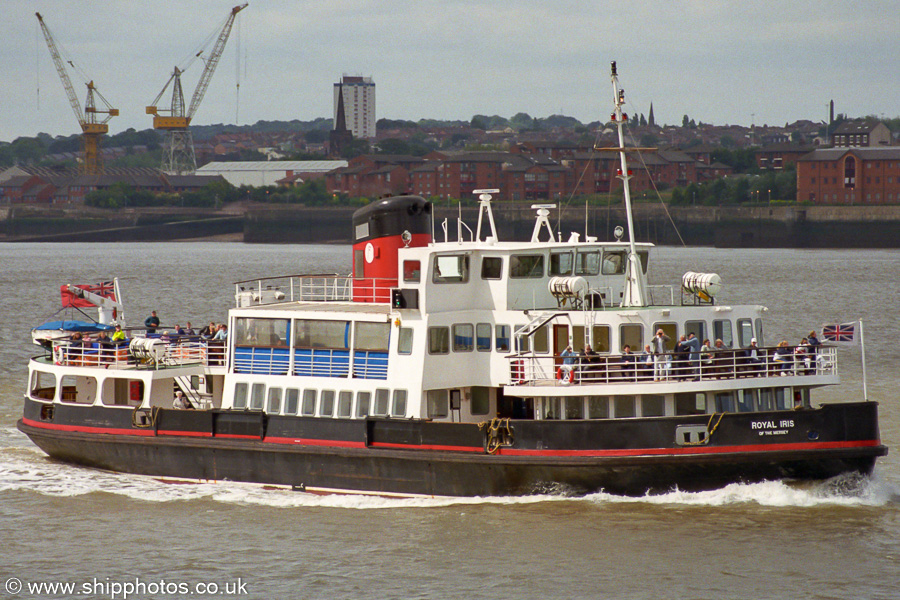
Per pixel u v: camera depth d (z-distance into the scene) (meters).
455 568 100.06
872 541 104.25
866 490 114.44
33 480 130.00
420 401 117.38
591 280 125.38
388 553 103.81
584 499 114.38
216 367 132.25
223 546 106.81
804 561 100.12
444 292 119.19
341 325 122.00
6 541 109.31
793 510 111.81
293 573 99.94
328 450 119.50
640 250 127.44
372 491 119.81
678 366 113.75
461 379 119.75
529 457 112.69
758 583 95.94
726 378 113.88
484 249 119.50
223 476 126.31
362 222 132.00
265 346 126.31
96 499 122.38
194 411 126.75
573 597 93.81
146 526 113.00
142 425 129.75
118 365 134.00
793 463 112.06
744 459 110.94
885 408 168.62
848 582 95.88
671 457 110.44
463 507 114.88
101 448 133.00
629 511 111.88
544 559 101.50
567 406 113.94
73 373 136.38
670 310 116.12
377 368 119.81
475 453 114.44
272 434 123.31
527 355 113.75
